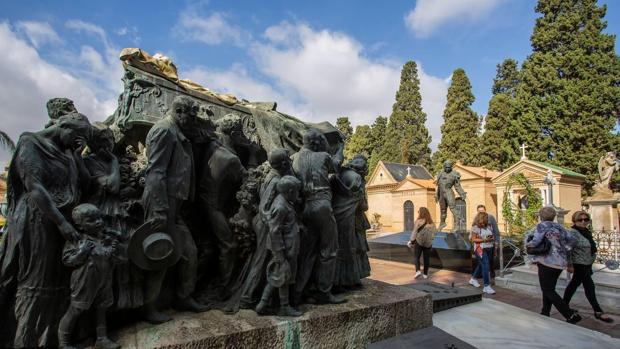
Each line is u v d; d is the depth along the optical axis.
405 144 41.62
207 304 2.96
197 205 3.20
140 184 2.79
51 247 2.22
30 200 2.21
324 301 3.20
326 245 3.20
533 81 26.48
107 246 2.26
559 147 25.22
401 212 30.16
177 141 2.70
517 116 27.55
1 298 2.21
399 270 10.17
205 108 3.29
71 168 2.40
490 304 4.90
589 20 25.44
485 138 33.38
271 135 4.27
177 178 2.68
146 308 2.58
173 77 3.96
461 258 9.80
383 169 33.19
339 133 4.35
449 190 12.77
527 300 6.82
